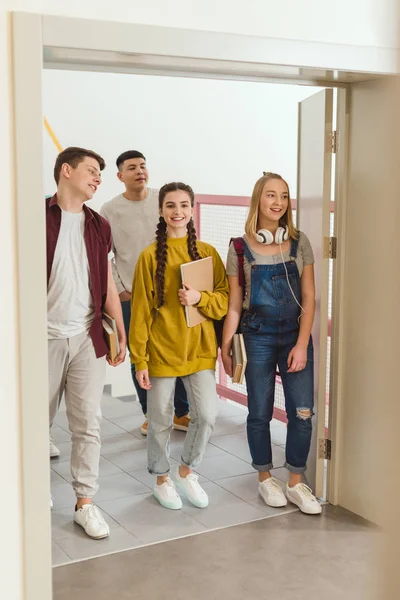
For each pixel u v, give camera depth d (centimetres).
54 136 482
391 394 87
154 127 518
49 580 223
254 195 301
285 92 569
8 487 217
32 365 214
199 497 317
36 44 203
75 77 487
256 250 305
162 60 232
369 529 295
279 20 240
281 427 435
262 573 260
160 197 300
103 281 285
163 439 313
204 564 267
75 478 296
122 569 264
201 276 300
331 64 252
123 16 216
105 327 287
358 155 291
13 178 206
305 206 318
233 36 232
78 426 291
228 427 430
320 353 311
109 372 518
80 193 272
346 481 313
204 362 307
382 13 259
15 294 211
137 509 316
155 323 301
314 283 309
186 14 225
